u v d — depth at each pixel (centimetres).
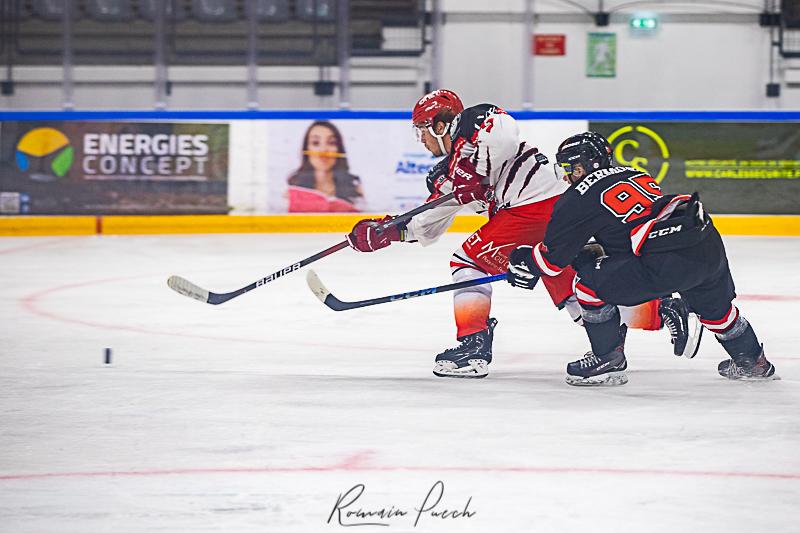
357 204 3353
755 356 1333
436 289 1371
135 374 1423
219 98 3725
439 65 3722
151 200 3306
